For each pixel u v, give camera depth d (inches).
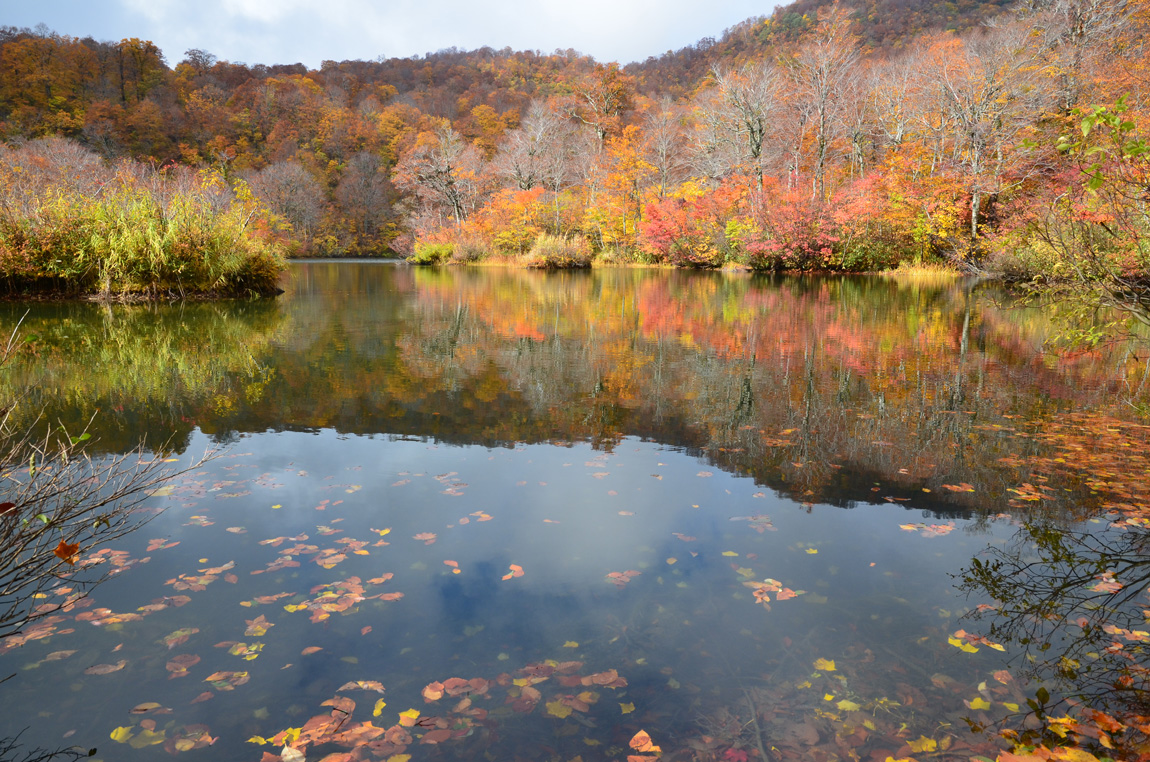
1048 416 181.5
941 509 118.4
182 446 155.6
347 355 281.6
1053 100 722.2
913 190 864.9
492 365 260.2
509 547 103.1
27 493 84.7
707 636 78.8
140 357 272.4
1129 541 104.3
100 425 173.0
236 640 78.2
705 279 851.4
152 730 63.4
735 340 325.7
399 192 2201.0
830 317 419.5
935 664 73.3
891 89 1082.1
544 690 69.3
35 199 482.0
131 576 93.4
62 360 264.1
